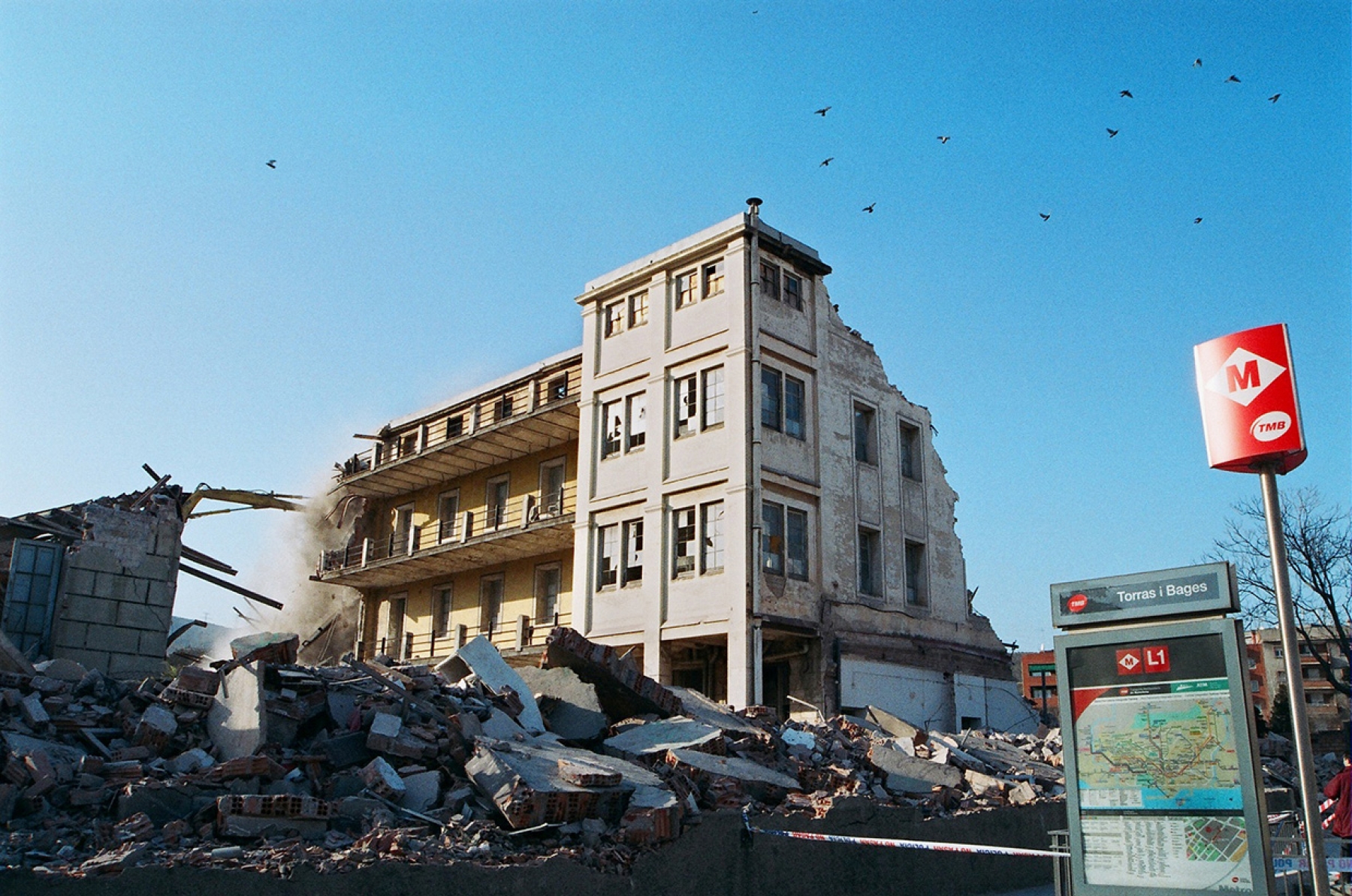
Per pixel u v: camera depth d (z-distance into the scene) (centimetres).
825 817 1257
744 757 1444
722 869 1105
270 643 1271
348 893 816
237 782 986
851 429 3084
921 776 1602
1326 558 4003
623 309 3177
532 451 3669
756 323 2828
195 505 3356
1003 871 1520
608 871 1003
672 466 2891
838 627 2830
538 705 1442
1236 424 699
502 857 952
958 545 3400
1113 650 816
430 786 1074
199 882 764
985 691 3275
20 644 1906
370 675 1305
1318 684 6050
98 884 727
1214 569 775
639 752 1343
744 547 2653
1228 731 756
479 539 3462
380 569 3934
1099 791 802
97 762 977
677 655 2920
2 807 895
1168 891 758
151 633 2073
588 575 3033
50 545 1988
